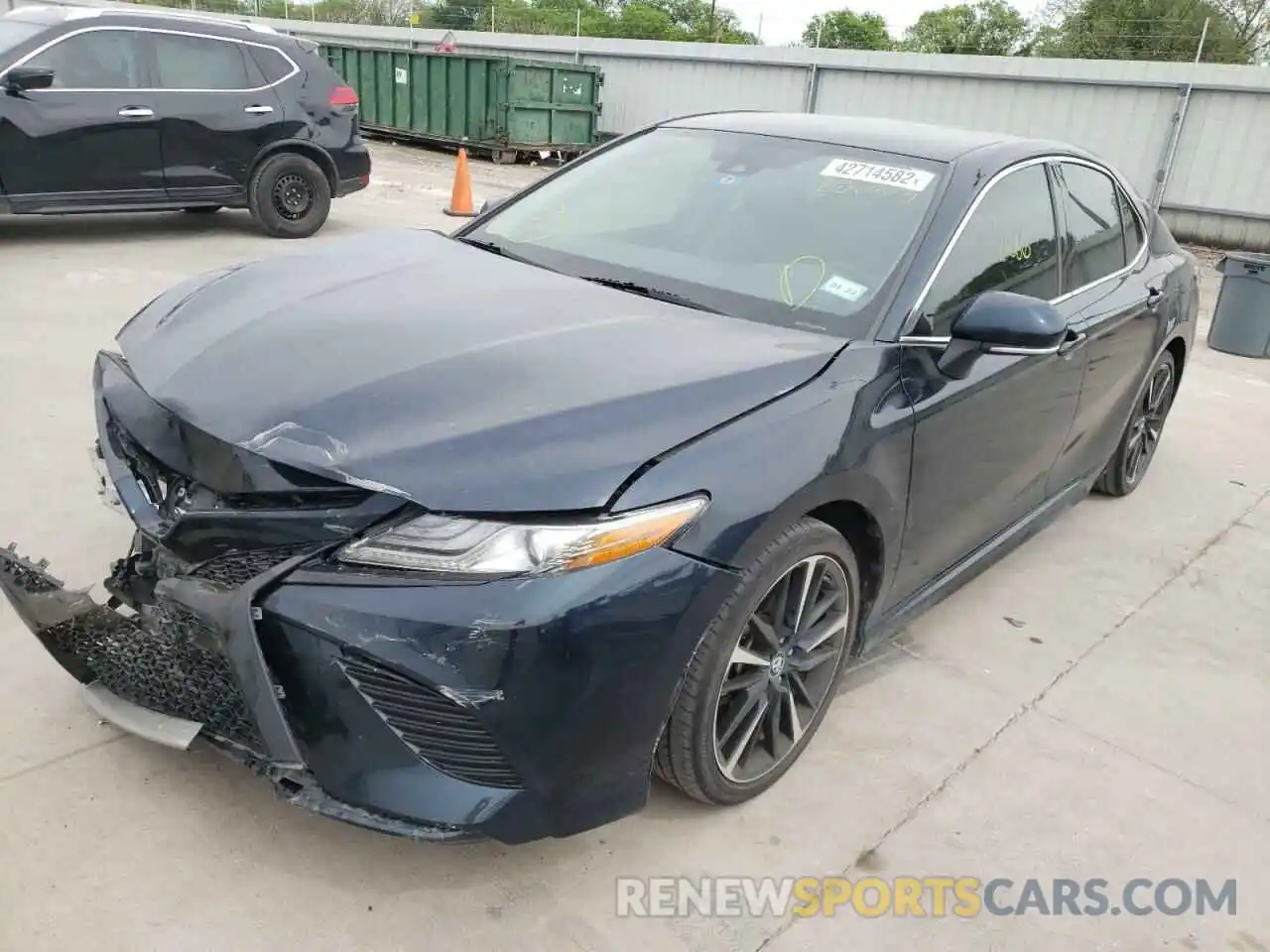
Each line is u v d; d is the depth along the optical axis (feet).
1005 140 11.76
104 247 26.89
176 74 27.22
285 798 6.84
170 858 7.50
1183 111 45.47
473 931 7.20
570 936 7.25
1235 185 45.11
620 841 8.19
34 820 7.68
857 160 10.87
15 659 9.47
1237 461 18.97
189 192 27.91
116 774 8.23
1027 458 11.48
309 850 7.73
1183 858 8.72
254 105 28.30
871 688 10.69
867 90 54.95
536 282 9.67
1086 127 48.42
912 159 10.74
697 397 7.57
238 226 31.12
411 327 8.27
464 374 7.47
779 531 7.54
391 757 6.60
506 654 6.38
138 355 8.61
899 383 8.85
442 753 6.63
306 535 6.71
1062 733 10.27
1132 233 14.52
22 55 25.03
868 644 9.77
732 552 7.18
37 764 8.23
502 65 54.70
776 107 59.11
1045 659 11.63
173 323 8.99
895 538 9.16
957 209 10.04
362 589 6.40
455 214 35.94
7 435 14.24
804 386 8.16
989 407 10.07
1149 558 14.56
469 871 7.72
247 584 6.56
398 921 7.21
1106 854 8.67
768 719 8.56
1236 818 9.29
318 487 6.70
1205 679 11.53
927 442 9.14
